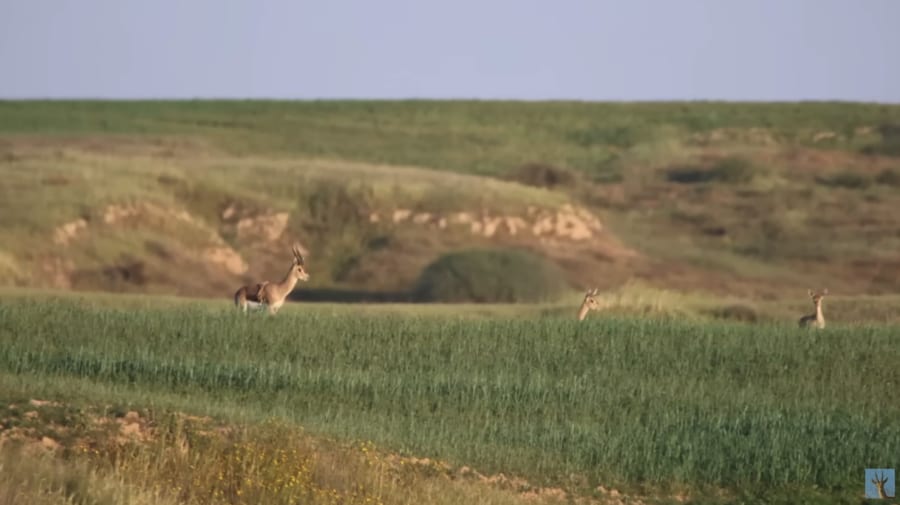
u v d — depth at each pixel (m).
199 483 65.88
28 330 113.44
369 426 86.19
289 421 82.12
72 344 109.44
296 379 98.88
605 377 108.81
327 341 115.69
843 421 96.81
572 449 85.50
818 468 85.06
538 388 100.88
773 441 88.06
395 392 98.19
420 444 83.06
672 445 86.56
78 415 75.31
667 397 102.69
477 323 125.94
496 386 101.00
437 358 112.69
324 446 74.88
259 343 113.75
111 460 68.44
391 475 72.56
